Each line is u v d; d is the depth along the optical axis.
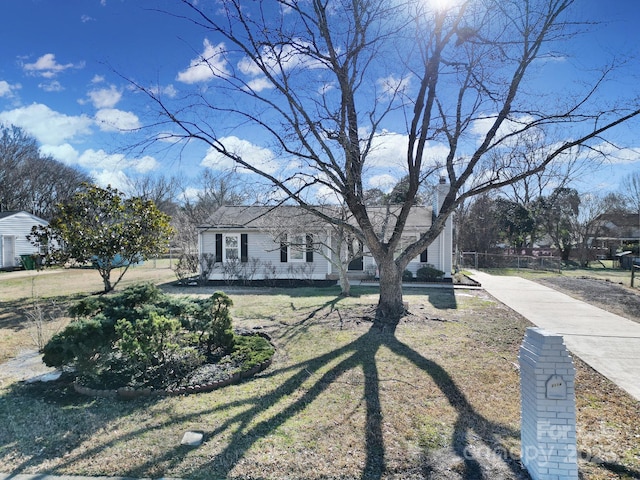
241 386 4.59
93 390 4.36
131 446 3.27
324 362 5.44
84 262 12.09
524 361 2.94
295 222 13.31
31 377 4.98
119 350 4.92
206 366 5.16
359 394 4.33
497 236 29.36
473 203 28.66
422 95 7.41
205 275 15.52
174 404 4.09
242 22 6.40
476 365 5.28
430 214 17.83
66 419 3.77
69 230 11.61
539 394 2.75
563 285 14.92
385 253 8.23
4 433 3.51
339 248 11.89
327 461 3.04
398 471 2.91
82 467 2.97
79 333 4.48
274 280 15.90
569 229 29.16
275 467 2.96
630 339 6.76
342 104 7.15
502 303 10.52
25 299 11.61
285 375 4.95
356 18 6.94
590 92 6.83
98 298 5.59
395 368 5.16
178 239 23.66
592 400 4.22
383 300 8.33
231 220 17.02
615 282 16.11
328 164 7.28
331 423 3.66
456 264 21.42
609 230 35.06
